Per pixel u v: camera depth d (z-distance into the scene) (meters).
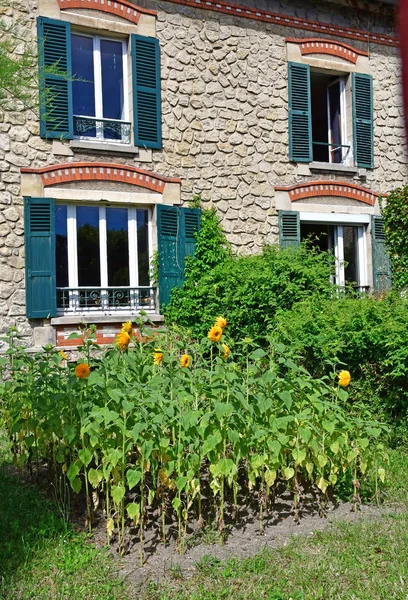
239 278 9.64
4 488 4.73
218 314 9.59
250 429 3.90
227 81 10.93
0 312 8.94
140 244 10.33
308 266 10.07
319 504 4.30
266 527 4.11
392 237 10.59
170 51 10.43
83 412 3.97
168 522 4.21
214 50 10.82
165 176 10.34
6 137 9.02
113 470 3.69
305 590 3.19
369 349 5.98
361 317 6.06
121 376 3.91
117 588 3.24
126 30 10.02
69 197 9.45
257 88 11.21
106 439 3.79
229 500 4.57
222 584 3.27
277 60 11.45
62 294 9.55
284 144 11.48
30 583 3.26
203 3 10.70
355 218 12.24
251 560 3.53
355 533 3.89
